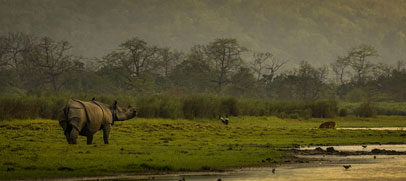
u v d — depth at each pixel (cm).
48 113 10262
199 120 11650
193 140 6744
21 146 5381
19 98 10406
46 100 10644
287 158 4869
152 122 10019
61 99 10969
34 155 4634
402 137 7638
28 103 10188
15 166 4059
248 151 5303
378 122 13300
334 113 14425
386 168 4309
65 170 3975
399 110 19225
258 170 4188
